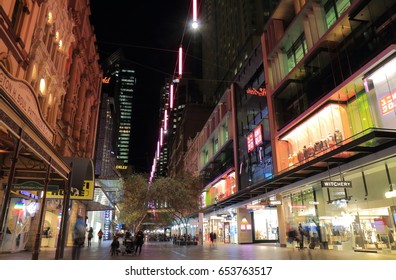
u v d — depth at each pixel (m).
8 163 14.27
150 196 38.06
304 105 26.17
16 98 8.26
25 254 17.61
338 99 22.23
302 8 26.88
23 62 15.49
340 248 21.08
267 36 34.28
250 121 37.28
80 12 29.69
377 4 18.80
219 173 49.38
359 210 19.81
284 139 29.11
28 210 20.67
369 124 19.53
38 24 17.25
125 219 45.62
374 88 18.55
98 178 36.19
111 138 98.50
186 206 37.75
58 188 16.33
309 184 22.69
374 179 18.78
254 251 22.30
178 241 40.75
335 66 22.33
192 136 98.25
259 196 30.34
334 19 23.62
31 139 8.95
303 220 25.09
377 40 18.58
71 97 27.80
